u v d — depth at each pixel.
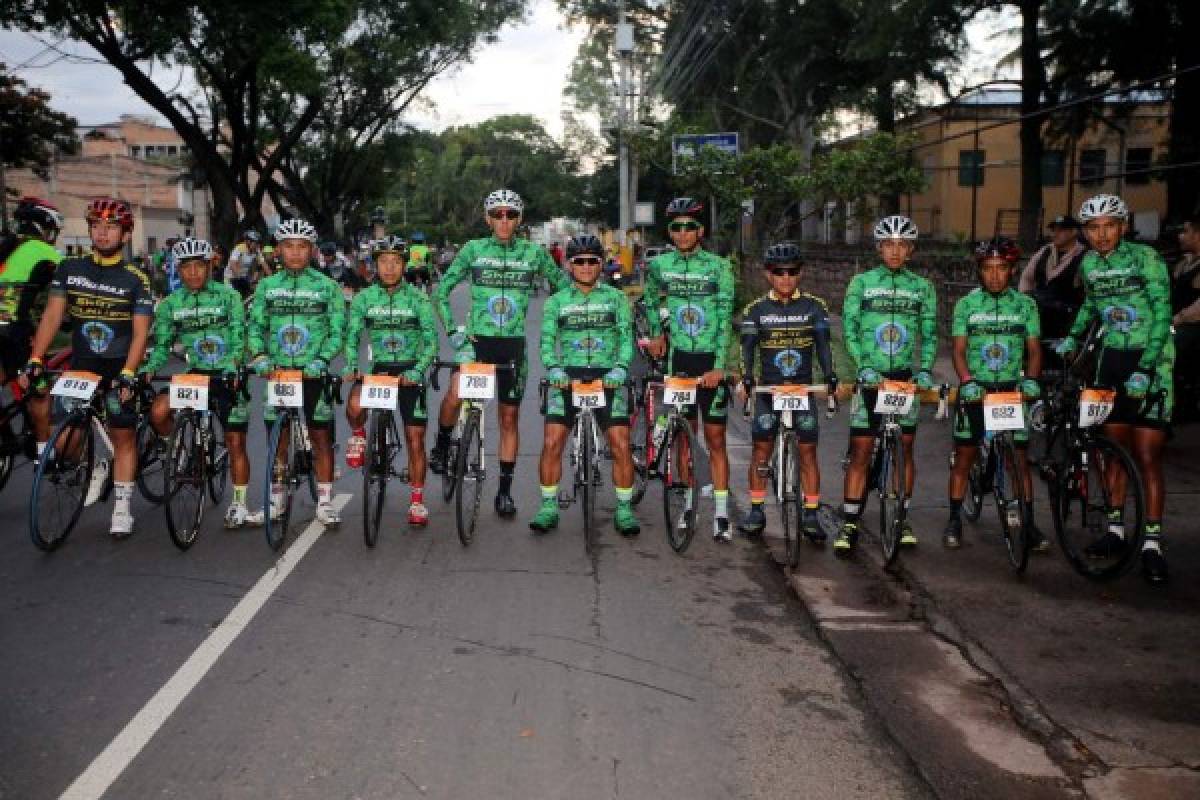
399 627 5.20
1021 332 6.41
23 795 3.59
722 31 37.72
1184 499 7.52
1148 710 4.32
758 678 4.69
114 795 3.59
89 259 6.68
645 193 51.09
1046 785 3.73
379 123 39.56
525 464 9.12
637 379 9.29
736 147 20.31
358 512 7.55
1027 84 25.06
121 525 6.75
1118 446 5.81
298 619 5.30
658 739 4.07
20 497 7.95
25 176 49.69
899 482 6.17
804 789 3.72
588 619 5.38
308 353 6.71
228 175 27.47
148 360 6.91
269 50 21.92
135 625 5.19
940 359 14.59
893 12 26.80
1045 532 7.00
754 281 23.80
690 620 5.42
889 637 5.19
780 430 6.52
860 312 6.59
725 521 6.95
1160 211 31.38
